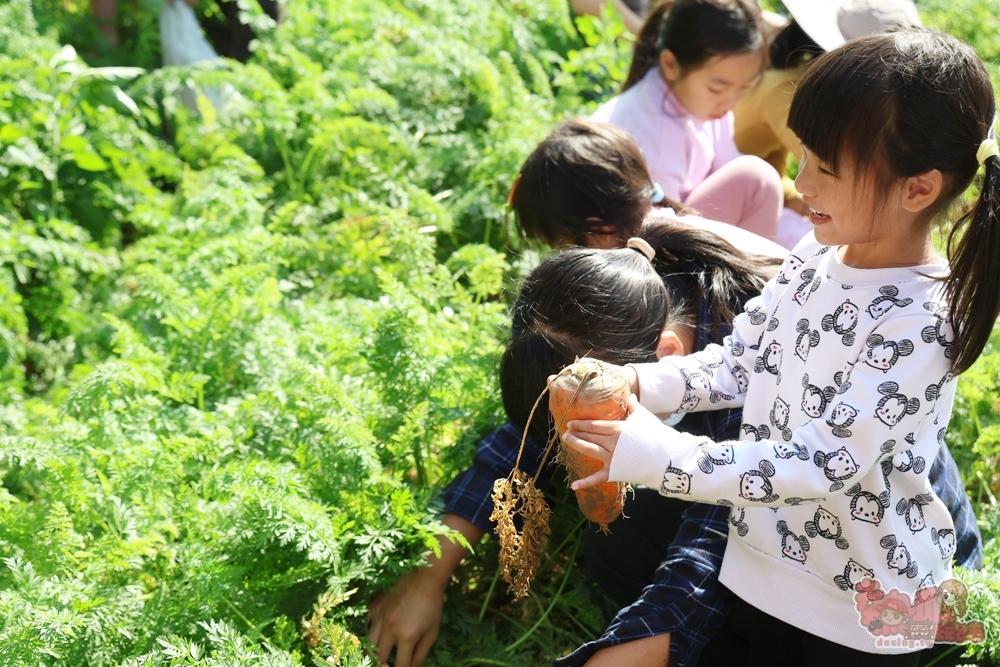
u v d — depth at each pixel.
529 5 5.35
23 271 3.56
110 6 5.42
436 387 2.64
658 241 2.52
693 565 2.13
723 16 3.24
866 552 1.94
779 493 1.79
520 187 2.78
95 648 2.09
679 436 1.84
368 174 4.22
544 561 2.74
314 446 2.50
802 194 1.84
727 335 2.36
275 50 4.79
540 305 2.26
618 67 4.74
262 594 2.32
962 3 5.18
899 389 1.74
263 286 3.13
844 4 3.46
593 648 2.09
